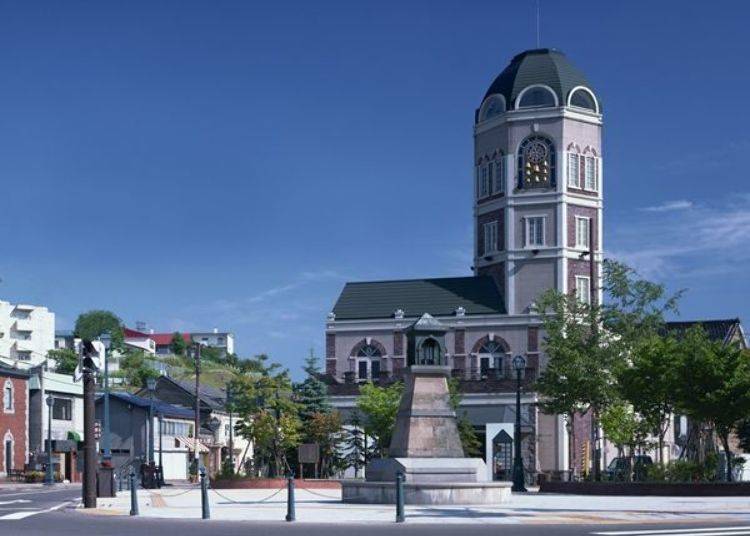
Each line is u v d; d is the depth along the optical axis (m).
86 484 30.86
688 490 40.41
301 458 46.91
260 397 66.62
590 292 71.06
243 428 66.62
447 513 27.59
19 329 153.75
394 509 29.67
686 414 44.66
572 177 76.50
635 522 24.08
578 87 77.19
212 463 89.94
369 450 70.94
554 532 21.00
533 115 76.69
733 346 44.44
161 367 135.75
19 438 74.50
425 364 34.47
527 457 70.81
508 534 20.53
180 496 41.16
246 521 25.08
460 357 76.06
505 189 77.12
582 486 44.16
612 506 31.12
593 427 56.06
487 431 70.88
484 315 75.88
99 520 25.66
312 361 72.94
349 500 34.50
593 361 52.69
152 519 26.03
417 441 33.66
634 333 53.75
